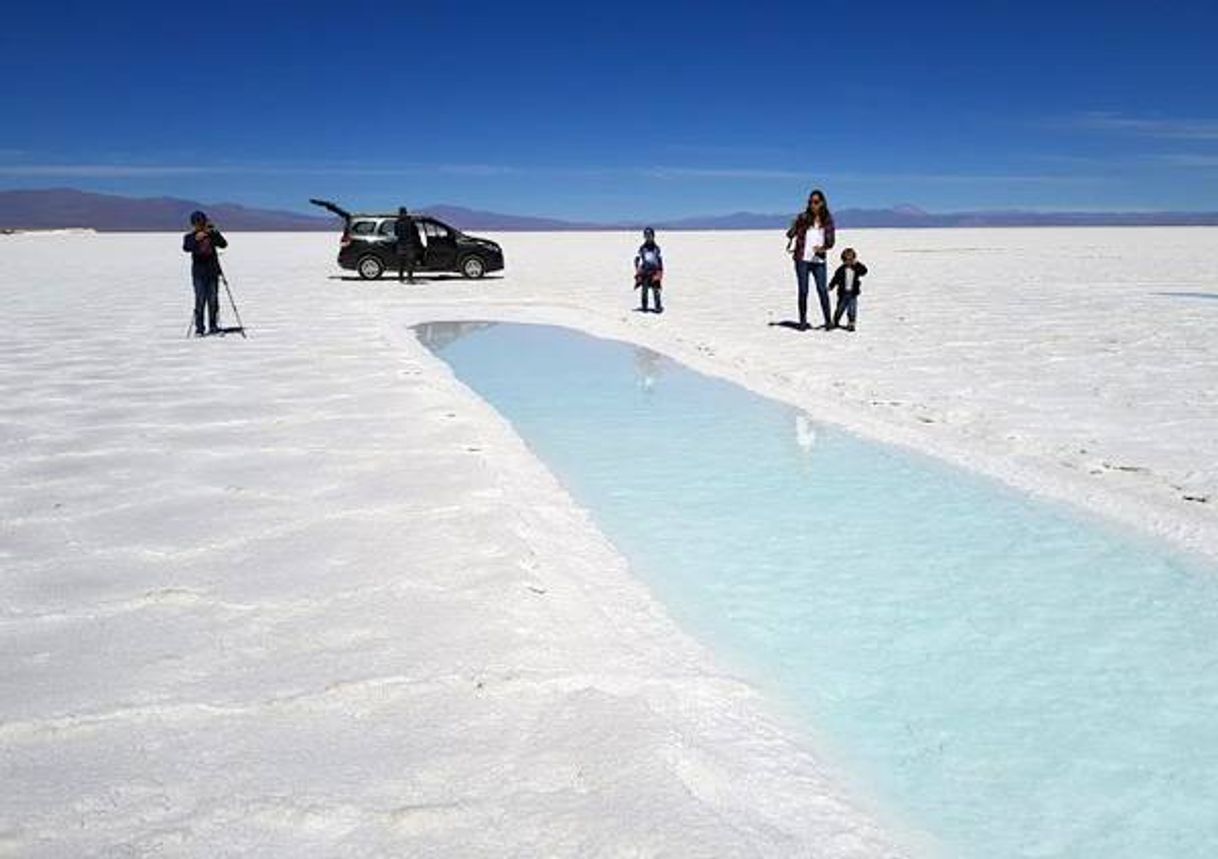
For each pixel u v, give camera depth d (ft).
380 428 25.31
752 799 9.27
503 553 15.65
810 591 15.15
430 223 88.02
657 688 11.43
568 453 24.30
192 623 13.05
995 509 19.33
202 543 16.40
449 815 8.54
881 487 20.99
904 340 44.60
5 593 14.20
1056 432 25.50
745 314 56.90
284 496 19.10
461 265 88.17
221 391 31.22
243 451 22.88
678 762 9.58
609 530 18.20
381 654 12.00
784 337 46.09
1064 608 14.43
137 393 30.94
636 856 7.98
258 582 14.56
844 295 47.85
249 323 52.75
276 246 212.64
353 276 95.91
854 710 11.44
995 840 8.96
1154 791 9.81
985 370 35.86
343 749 9.77
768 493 20.61
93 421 26.53
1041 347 41.75
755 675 12.30
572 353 43.09
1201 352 39.60
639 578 15.70
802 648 13.12
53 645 12.37
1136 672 12.39
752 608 14.49
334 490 19.48
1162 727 11.07
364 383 32.58
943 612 14.32
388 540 16.38
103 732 10.12
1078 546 17.10
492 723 10.28
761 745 10.37
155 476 20.67
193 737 10.00
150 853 8.02
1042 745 10.68
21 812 8.64
